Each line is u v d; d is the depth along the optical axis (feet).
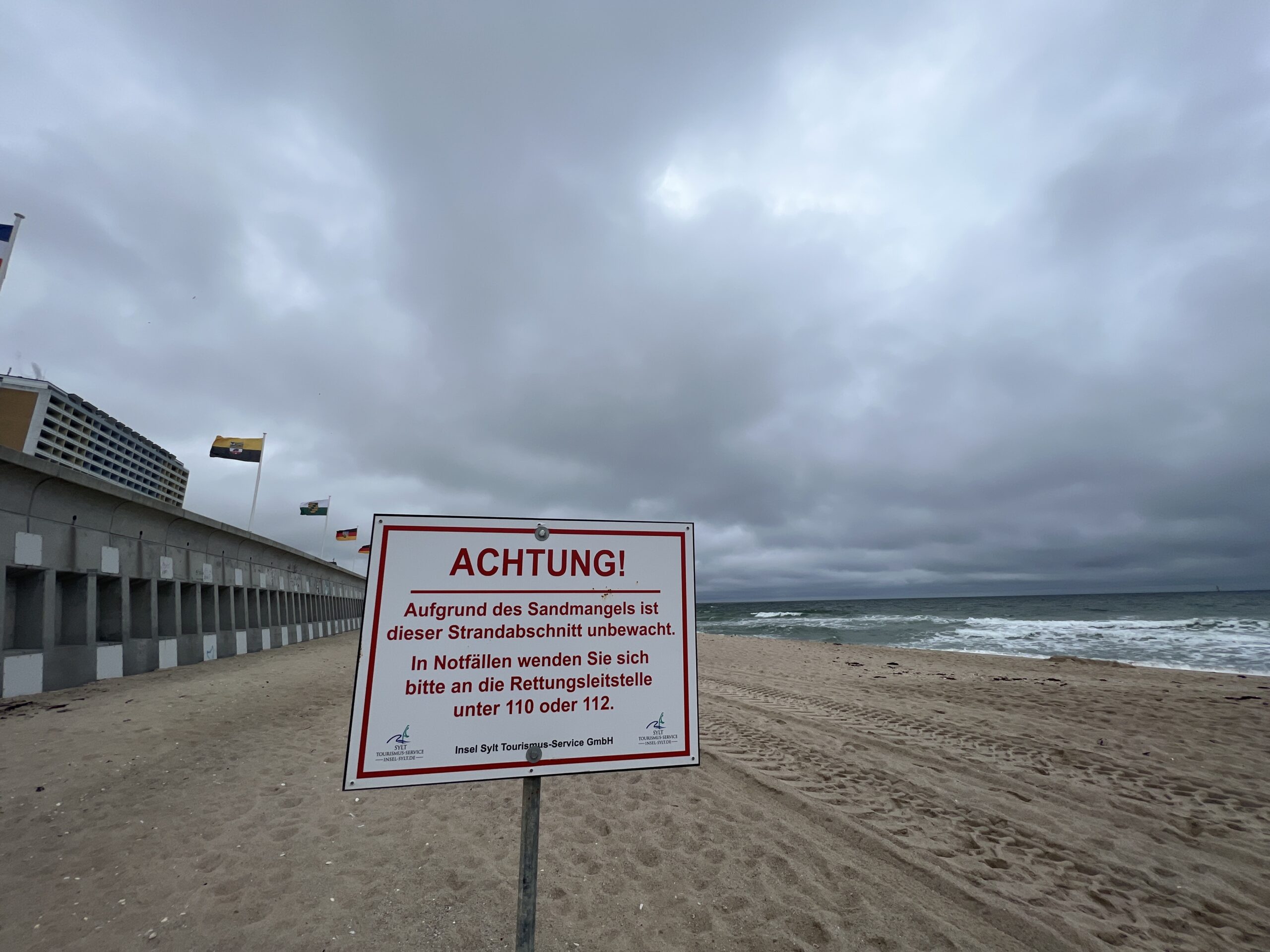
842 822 14.80
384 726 6.87
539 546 7.93
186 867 12.09
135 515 41.01
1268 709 28.89
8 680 29.04
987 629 114.21
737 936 9.94
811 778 18.38
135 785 16.65
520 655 7.54
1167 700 31.50
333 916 10.33
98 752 19.29
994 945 9.85
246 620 62.39
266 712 27.40
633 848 13.34
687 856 12.92
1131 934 10.31
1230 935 10.36
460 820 14.92
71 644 34.86
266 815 14.92
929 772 19.17
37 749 19.42
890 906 10.93
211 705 28.12
